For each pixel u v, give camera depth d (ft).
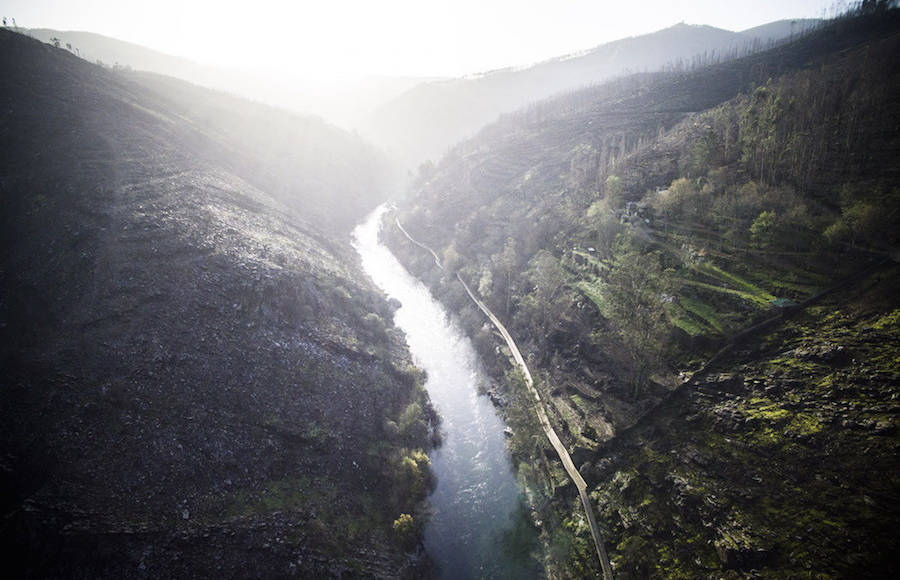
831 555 116.26
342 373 223.92
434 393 259.80
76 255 212.43
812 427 143.43
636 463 170.09
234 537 139.33
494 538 172.04
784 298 191.72
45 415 150.30
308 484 169.07
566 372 232.94
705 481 149.59
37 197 239.50
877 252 188.85
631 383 198.90
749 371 172.76
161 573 124.26
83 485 136.87
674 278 220.64
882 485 121.90
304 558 142.72
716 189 277.64
